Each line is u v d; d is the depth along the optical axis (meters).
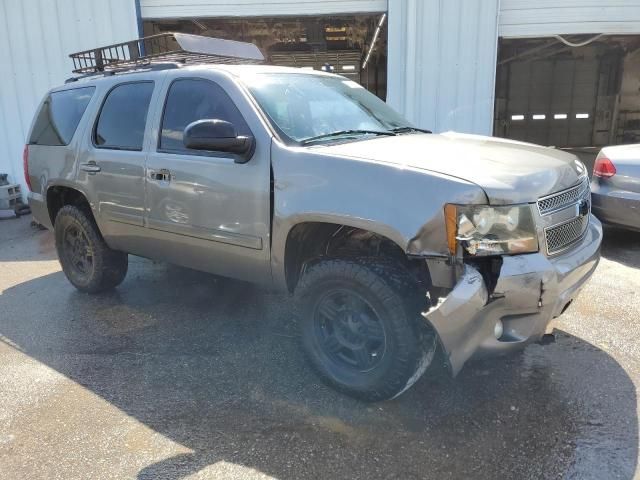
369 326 2.84
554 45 16.09
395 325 2.66
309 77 3.89
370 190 2.67
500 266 2.47
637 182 5.37
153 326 4.04
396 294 2.66
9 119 9.04
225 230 3.31
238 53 4.77
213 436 2.67
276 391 3.07
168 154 3.61
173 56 4.34
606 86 19.30
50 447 2.62
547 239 2.66
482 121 8.87
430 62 8.66
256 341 3.74
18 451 2.59
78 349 3.68
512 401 2.90
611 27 8.81
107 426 2.78
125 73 4.20
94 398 3.05
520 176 2.62
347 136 3.36
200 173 3.37
